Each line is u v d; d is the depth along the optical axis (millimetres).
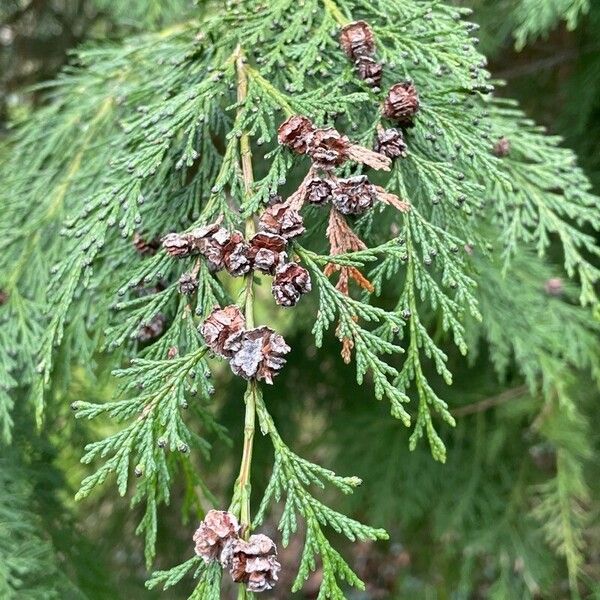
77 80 375
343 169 269
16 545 350
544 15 357
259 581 224
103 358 438
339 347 607
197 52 303
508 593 555
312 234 291
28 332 328
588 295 307
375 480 595
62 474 421
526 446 595
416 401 567
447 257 264
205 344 249
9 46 703
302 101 275
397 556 820
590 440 536
